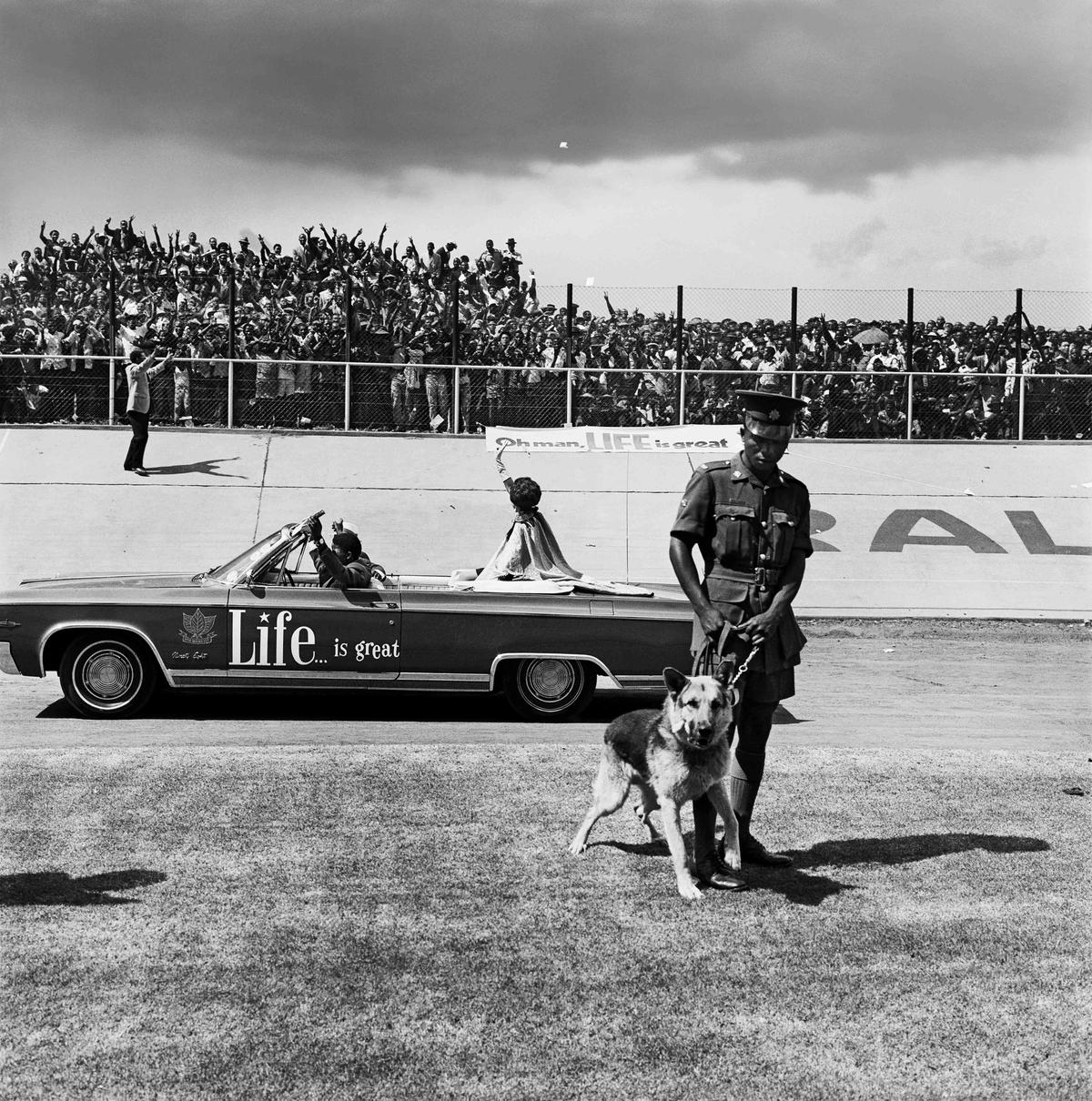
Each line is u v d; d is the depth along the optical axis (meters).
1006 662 14.10
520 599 10.09
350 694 11.30
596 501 19.41
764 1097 3.90
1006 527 19.30
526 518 10.91
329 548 10.10
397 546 17.66
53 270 23.81
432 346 22.12
